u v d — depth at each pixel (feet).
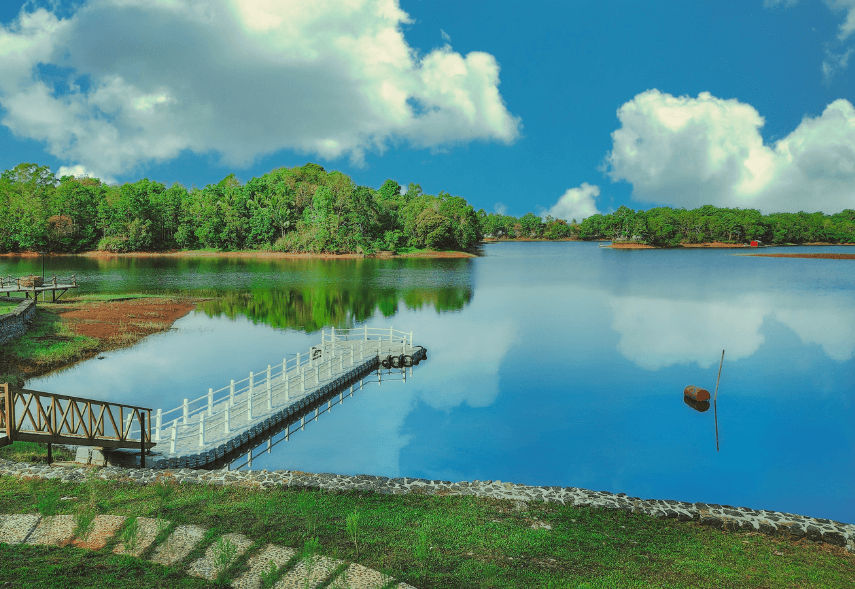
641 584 31.27
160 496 39.17
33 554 28.58
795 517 40.91
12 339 106.42
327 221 467.52
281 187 511.40
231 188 509.35
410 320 165.37
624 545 36.55
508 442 70.59
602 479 60.44
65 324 129.29
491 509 41.34
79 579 26.00
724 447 71.10
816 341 141.38
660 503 43.11
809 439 75.05
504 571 31.60
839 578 33.63
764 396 95.66
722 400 92.84
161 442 59.52
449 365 112.06
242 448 63.82
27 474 43.27
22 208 431.43
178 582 26.89
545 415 82.07
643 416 83.20
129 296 193.16
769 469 64.28
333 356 100.42
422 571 30.71
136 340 123.13
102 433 50.21
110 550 29.94
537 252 650.84
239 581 27.89
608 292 243.60
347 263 406.21
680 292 244.63
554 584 30.48
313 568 29.78
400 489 44.16
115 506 37.35
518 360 116.98
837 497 57.41
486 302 208.13
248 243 483.51
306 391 81.10
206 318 160.97
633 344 134.82
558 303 205.98
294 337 132.77
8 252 436.35
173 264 370.32
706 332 152.46
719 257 548.72
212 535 32.94
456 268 377.91
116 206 458.09
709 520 40.40
